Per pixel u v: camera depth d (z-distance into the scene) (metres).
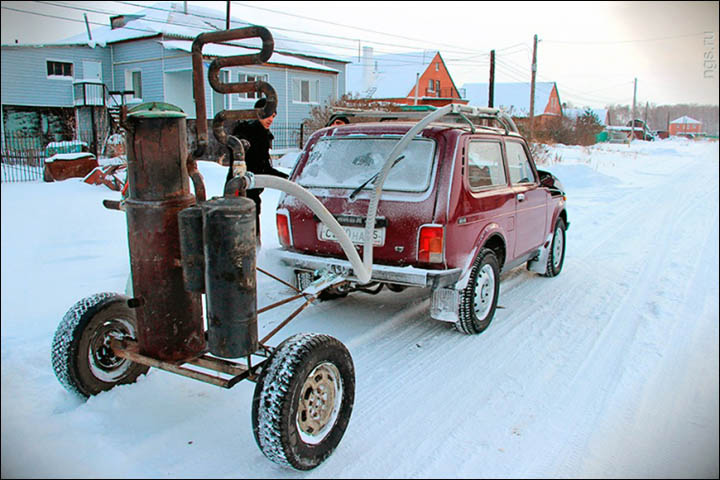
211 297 2.76
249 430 3.28
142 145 2.86
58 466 2.83
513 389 3.86
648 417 3.51
